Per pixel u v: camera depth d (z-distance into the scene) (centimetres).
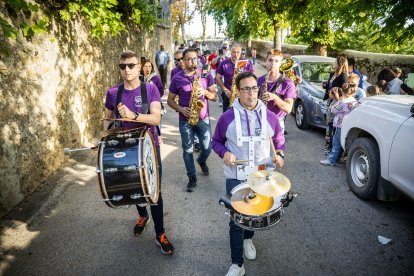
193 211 361
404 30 595
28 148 385
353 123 395
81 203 379
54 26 450
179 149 569
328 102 570
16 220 338
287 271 264
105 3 512
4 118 341
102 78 645
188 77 387
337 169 469
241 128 231
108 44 685
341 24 727
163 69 1113
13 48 356
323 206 363
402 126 302
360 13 648
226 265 274
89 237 316
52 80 441
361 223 327
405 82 528
